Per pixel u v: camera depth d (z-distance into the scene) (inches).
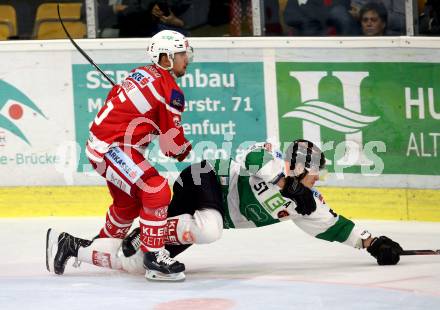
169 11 782.5
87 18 763.4
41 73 751.1
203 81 740.0
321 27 768.9
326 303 464.1
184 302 473.1
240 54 732.0
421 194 703.7
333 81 718.5
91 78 748.0
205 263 578.6
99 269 566.3
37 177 756.0
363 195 717.9
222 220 517.7
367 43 707.4
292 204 521.0
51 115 753.6
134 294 494.3
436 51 690.8
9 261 599.2
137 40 744.3
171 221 520.1
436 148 696.4
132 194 518.6
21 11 810.2
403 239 640.4
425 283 502.3
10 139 758.5
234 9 772.0
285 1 769.6
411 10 716.0
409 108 703.1
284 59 725.3
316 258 583.8
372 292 484.7
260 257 592.4
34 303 481.7
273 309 454.3
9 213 757.9
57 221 729.6
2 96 757.9
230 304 466.9
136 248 531.5
